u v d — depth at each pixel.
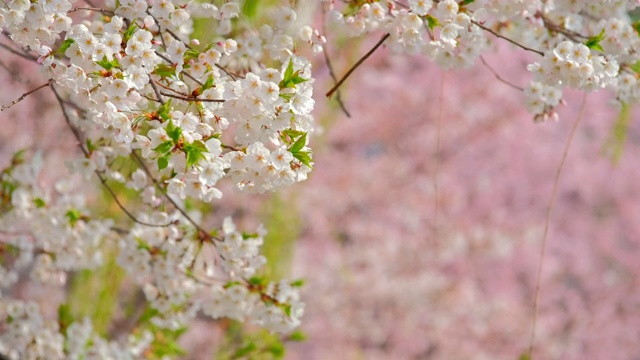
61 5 3.51
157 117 3.43
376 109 15.43
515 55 15.73
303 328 15.23
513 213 16.91
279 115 3.34
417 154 15.82
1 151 9.98
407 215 15.94
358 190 15.51
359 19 4.17
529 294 16.86
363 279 15.63
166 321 5.58
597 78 3.96
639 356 17.17
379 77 15.39
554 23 4.79
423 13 4.02
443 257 16.06
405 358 15.96
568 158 17.11
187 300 5.62
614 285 17.45
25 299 9.57
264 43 4.74
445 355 16.11
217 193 3.66
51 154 9.89
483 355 16.28
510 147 16.38
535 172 16.86
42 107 9.97
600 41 4.39
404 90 15.46
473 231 16.31
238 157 3.37
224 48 3.76
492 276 16.64
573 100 17.09
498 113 15.82
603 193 17.58
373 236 15.80
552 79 4.02
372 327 15.67
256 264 4.87
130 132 3.37
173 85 3.72
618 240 17.62
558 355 16.70
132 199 7.95
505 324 16.41
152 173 4.93
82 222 5.54
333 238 15.66
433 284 16.05
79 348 5.90
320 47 4.31
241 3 4.88
